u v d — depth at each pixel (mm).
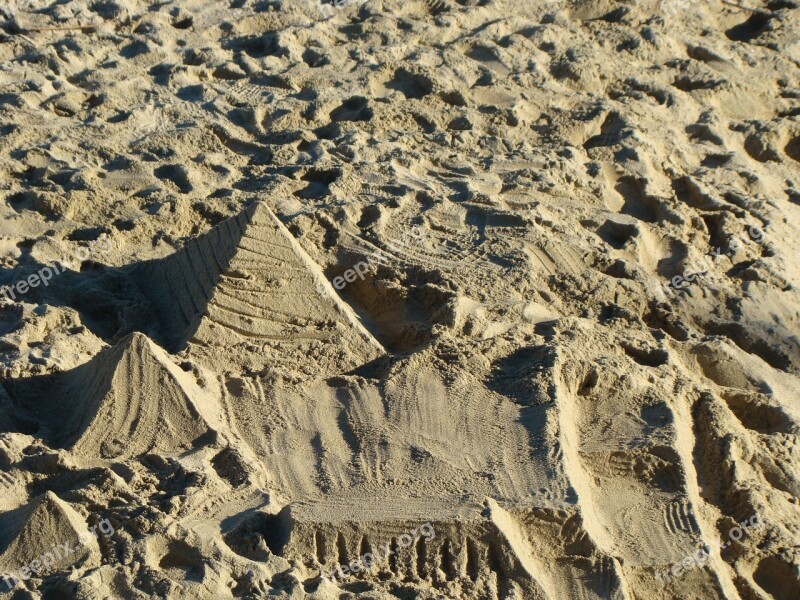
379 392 2711
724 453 2719
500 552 2434
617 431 2713
